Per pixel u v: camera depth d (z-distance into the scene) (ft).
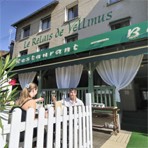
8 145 4.95
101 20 34.94
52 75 39.01
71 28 40.14
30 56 32.32
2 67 7.41
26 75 32.71
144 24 19.30
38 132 6.12
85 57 22.39
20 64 33.47
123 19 31.53
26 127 5.54
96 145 14.08
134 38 19.22
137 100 37.17
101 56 20.54
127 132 18.78
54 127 7.45
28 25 53.11
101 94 21.68
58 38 42.57
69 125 8.37
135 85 38.32
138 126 21.45
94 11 36.76
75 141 8.77
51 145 6.75
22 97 9.20
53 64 25.81
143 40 19.56
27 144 5.53
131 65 20.16
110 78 21.44
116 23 32.60
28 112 5.68
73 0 41.75
